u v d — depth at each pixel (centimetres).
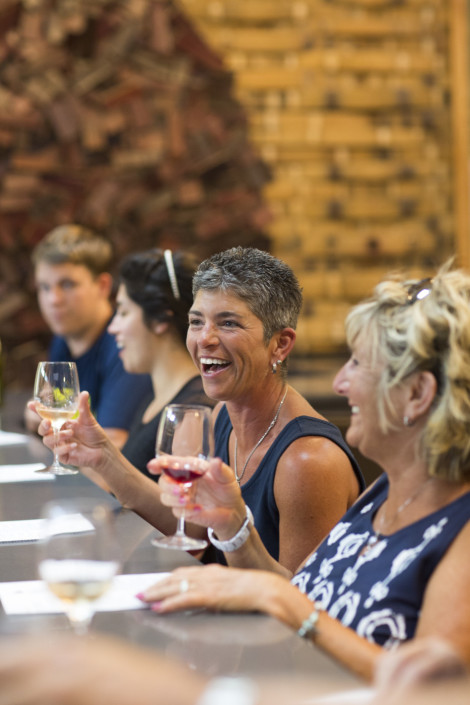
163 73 727
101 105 716
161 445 203
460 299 176
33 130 705
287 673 132
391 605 170
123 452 351
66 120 707
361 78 770
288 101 758
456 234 784
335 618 179
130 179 721
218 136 735
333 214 767
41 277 460
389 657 115
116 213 718
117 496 256
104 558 139
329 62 761
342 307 769
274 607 162
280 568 217
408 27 771
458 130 779
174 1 731
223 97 741
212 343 246
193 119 732
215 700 76
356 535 196
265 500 245
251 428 257
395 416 181
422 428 179
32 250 705
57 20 706
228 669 134
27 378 702
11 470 319
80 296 458
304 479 236
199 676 131
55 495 274
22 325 702
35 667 80
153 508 257
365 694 109
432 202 783
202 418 203
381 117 774
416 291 185
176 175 729
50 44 706
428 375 176
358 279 771
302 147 762
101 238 473
